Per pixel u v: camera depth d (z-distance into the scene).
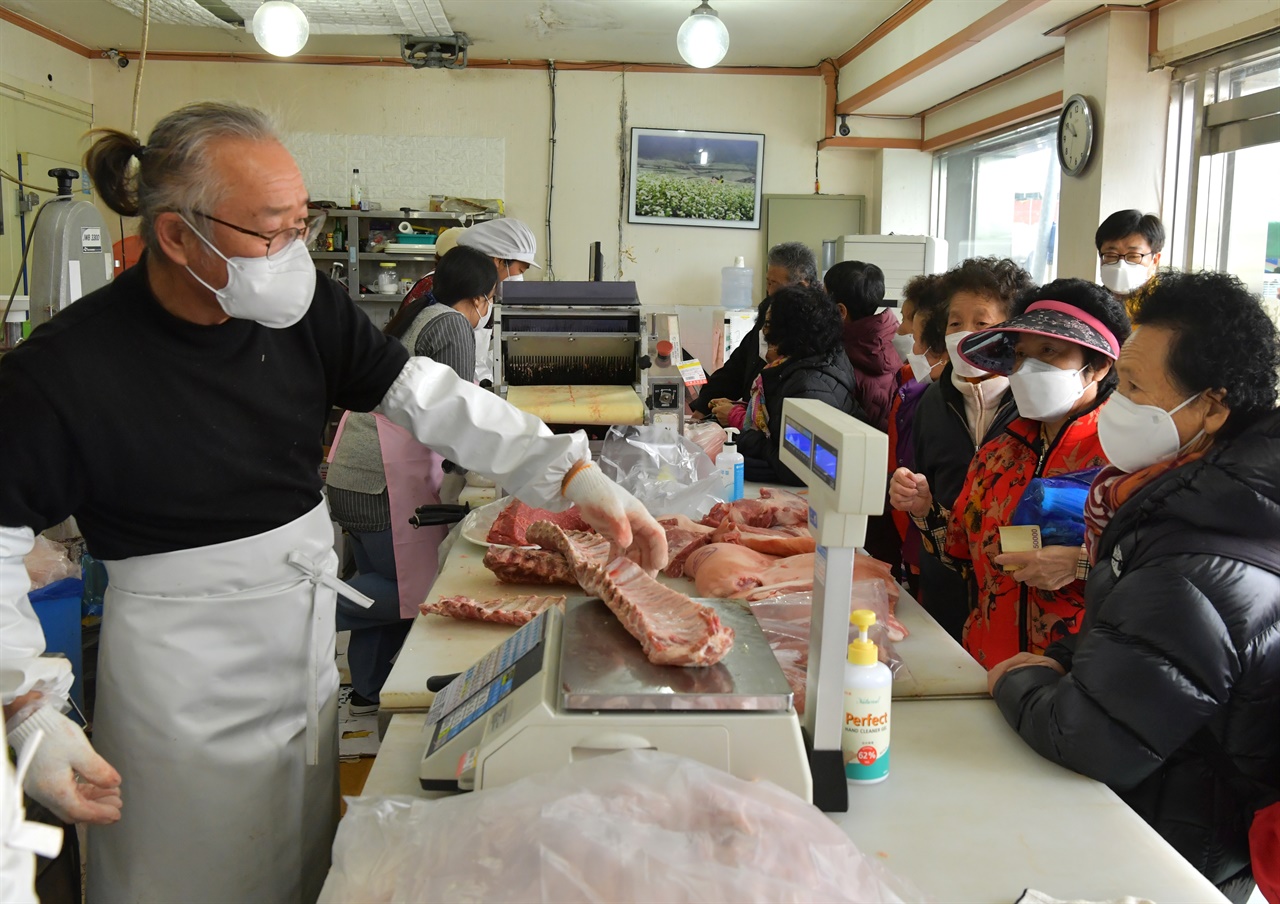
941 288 2.56
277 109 1.41
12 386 1.17
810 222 6.93
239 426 1.33
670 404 2.71
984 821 1.12
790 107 6.88
